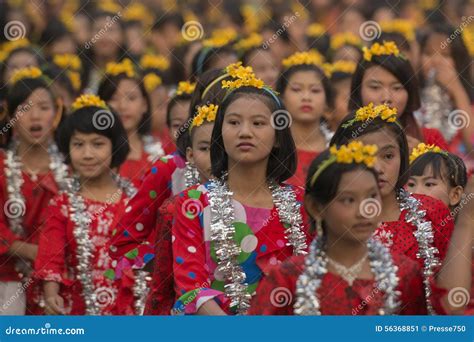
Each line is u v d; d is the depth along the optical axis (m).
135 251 9.12
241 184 7.57
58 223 9.67
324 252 6.97
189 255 7.38
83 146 10.02
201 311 7.23
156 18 15.56
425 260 7.58
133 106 12.34
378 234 7.64
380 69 10.23
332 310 6.91
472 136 12.34
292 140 7.67
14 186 10.23
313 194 6.98
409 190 8.79
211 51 12.50
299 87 10.87
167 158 9.01
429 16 14.63
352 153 6.93
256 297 7.05
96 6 15.62
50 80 11.30
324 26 15.66
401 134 7.83
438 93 12.77
